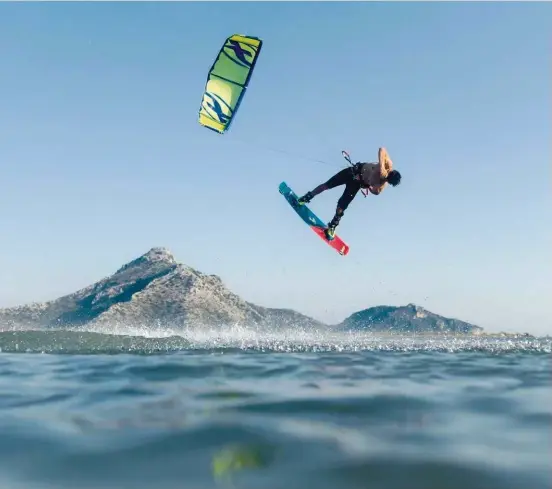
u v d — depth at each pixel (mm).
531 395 6926
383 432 5008
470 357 12273
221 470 4008
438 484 3725
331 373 9109
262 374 8914
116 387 7664
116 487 3725
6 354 12781
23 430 5219
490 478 3828
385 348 15602
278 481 3785
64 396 7039
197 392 7125
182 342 17234
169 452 4438
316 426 5211
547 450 4469
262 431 5023
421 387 7559
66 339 15844
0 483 3840
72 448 4598
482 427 5215
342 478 3832
